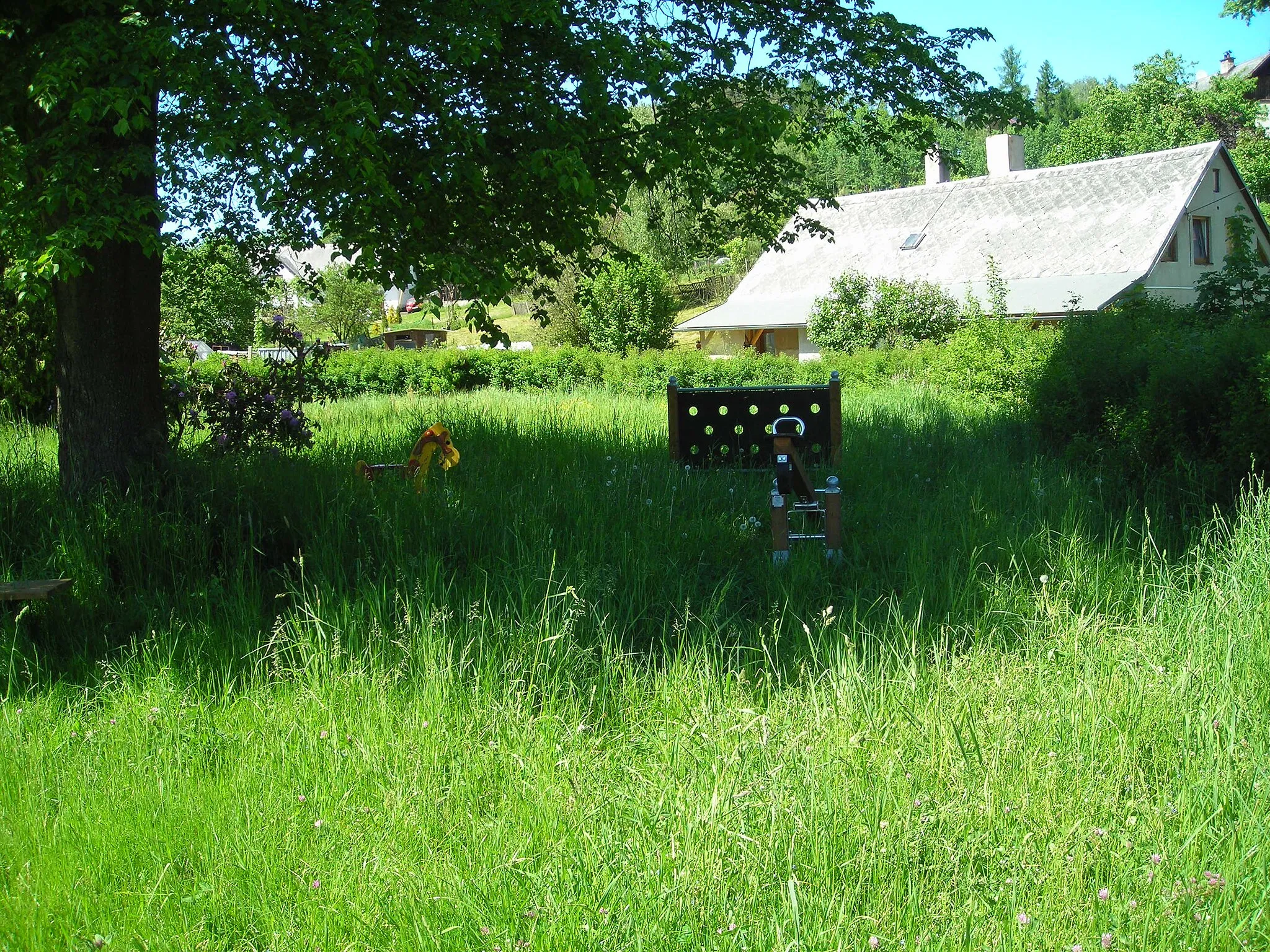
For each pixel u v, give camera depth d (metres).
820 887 3.09
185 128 6.44
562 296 42.81
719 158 9.59
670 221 12.40
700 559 6.76
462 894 3.13
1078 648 4.88
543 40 7.73
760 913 2.99
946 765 3.87
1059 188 35.16
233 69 6.20
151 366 7.61
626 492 8.01
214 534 6.67
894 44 9.23
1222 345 8.28
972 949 2.86
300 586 6.16
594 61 7.60
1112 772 3.80
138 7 6.39
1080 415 10.21
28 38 6.49
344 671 4.98
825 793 3.57
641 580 6.11
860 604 5.98
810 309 35.09
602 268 9.63
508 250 8.42
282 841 3.60
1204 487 7.57
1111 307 12.58
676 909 2.97
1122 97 53.03
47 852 3.55
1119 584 6.07
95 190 6.14
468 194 7.84
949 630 5.41
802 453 9.93
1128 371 9.86
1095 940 2.87
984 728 4.15
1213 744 3.84
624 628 5.61
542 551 6.11
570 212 8.52
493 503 7.43
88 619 5.83
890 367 21.45
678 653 5.04
